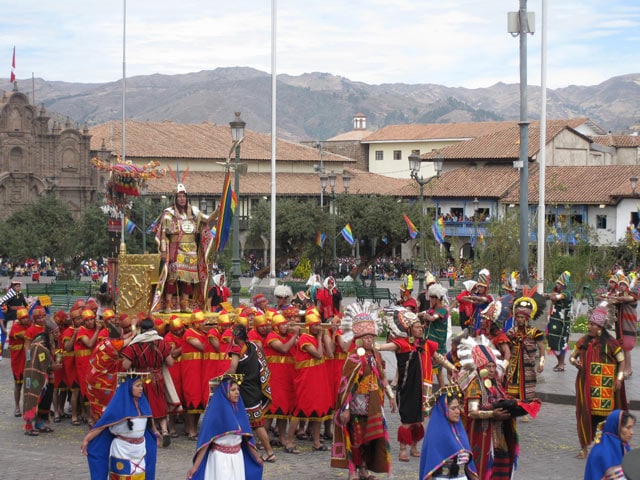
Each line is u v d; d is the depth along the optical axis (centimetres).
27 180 8706
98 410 1534
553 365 2336
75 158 8956
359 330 1285
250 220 7581
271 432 1622
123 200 2267
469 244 8075
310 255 7300
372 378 1281
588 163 9294
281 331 1512
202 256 1902
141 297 1923
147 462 1143
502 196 8056
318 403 1498
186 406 1606
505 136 8975
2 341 2623
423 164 11950
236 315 1612
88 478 1322
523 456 1452
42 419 1700
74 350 1723
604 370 1441
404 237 7669
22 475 1339
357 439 1284
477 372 1138
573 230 5656
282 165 9644
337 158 10138
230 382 1103
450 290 4159
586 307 4091
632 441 1546
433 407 1089
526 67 2453
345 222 7506
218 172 9106
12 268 7394
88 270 7662
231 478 1088
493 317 1555
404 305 1900
